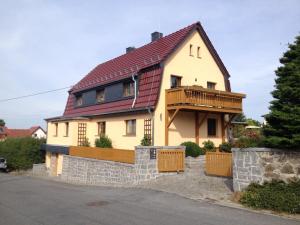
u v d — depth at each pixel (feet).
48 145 109.19
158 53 78.48
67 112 110.32
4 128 288.30
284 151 37.86
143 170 55.72
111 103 86.48
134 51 96.94
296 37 40.01
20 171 123.44
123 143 79.41
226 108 73.97
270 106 39.68
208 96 70.69
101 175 68.33
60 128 101.40
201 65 80.59
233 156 41.60
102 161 68.23
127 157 61.21
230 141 75.00
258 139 42.04
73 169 80.84
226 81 85.61
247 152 39.60
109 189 52.06
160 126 70.33
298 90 37.06
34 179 83.71
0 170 130.00
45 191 53.01
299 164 37.19
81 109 102.06
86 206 37.83
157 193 44.50
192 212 33.40
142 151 56.39
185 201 38.93
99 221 30.55
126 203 38.70
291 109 37.14
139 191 46.98
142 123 73.10
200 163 63.98
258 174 38.29
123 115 79.92
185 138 74.33
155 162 56.24
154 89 71.61
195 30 80.23
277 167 37.83
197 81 79.10
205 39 81.41
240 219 30.53
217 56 83.51
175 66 75.00
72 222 30.42
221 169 52.34
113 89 86.33
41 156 126.31
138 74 77.00
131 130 77.82
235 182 41.06
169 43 78.95
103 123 89.61
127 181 59.41
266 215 31.99
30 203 41.14
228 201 38.40
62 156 92.07
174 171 57.57
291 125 36.83
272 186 36.70
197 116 76.48
